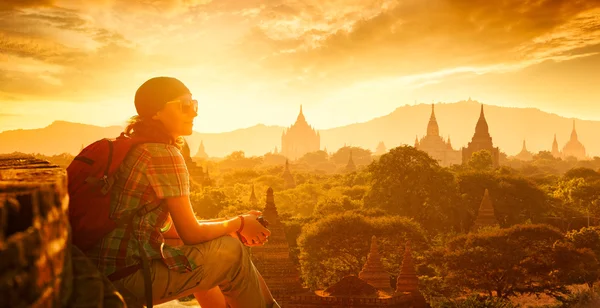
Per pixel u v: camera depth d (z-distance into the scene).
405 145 103.75
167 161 4.13
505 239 59.38
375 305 34.88
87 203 3.91
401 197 100.00
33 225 2.31
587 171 172.00
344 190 141.62
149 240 4.10
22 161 3.87
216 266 4.28
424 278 61.03
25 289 2.17
